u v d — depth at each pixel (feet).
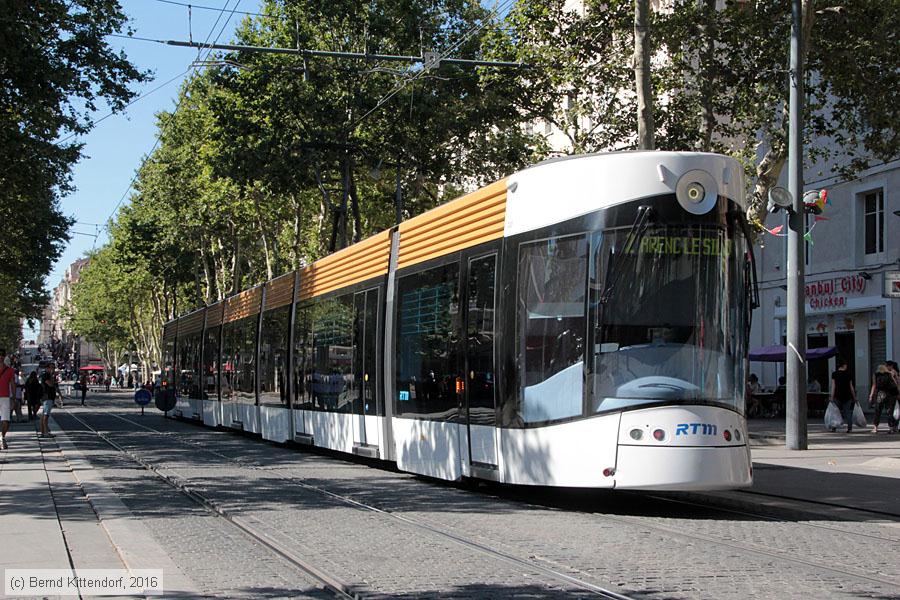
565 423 38.78
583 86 97.14
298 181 114.73
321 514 38.96
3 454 69.92
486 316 44.14
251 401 87.56
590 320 38.42
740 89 90.74
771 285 127.75
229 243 185.88
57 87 94.94
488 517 38.09
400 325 53.83
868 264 110.42
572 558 28.76
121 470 58.75
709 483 37.09
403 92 112.06
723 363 38.40
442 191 143.95
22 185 106.63
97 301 342.23
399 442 53.21
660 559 28.53
